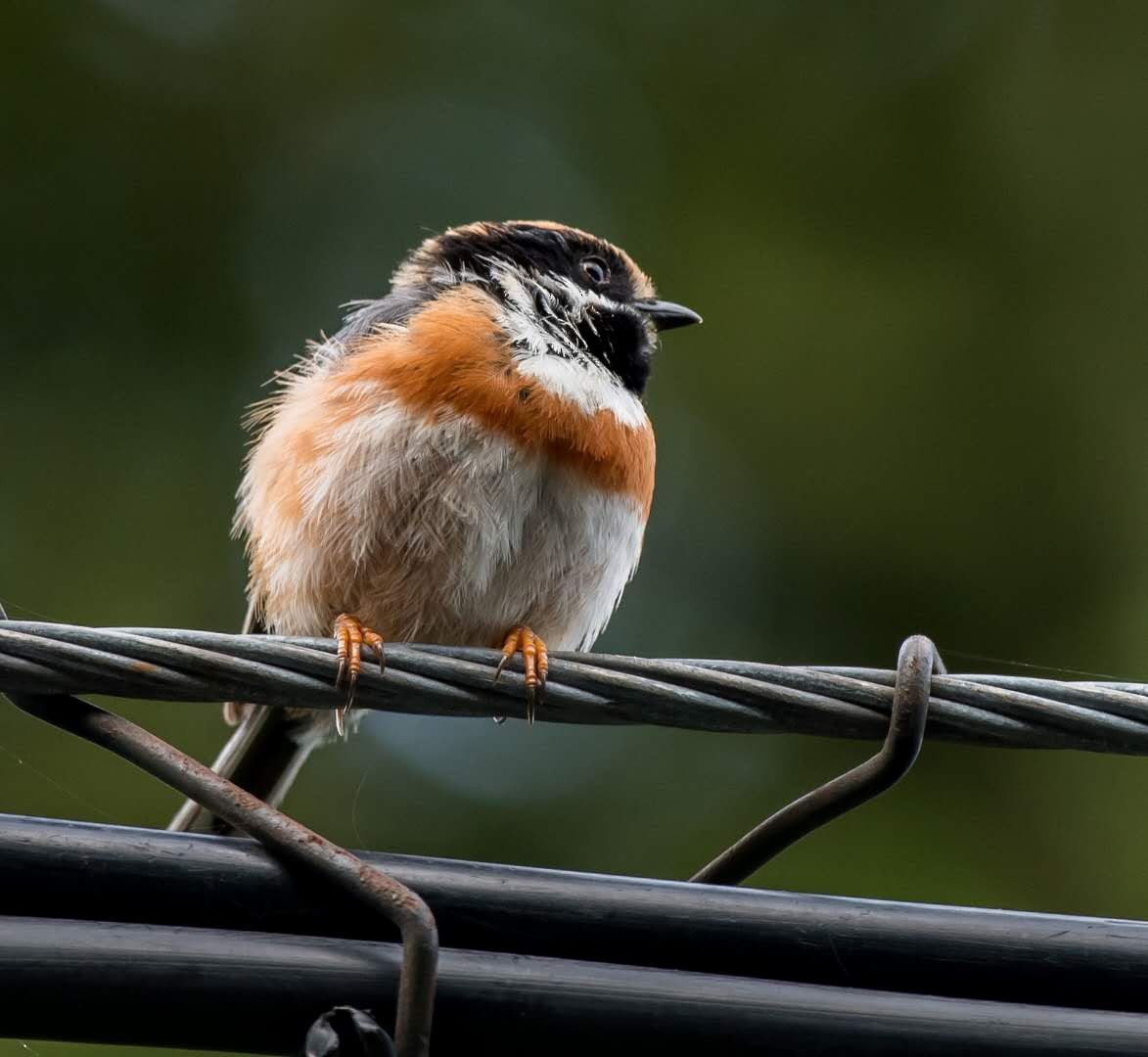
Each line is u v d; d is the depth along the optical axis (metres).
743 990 5.16
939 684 5.48
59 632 5.27
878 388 13.06
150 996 4.93
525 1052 5.09
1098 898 10.73
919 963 5.24
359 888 4.91
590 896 5.23
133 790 10.98
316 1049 4.73
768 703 5.52
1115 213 13.75
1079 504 12.67
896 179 13.97
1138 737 5.44
